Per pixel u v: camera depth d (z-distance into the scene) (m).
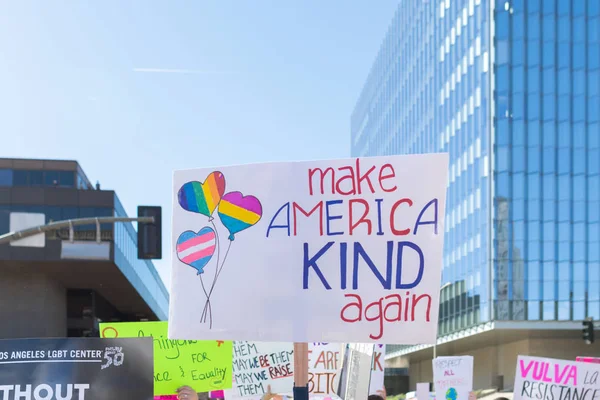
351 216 5.32
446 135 65.81
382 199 5.29
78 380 5.41
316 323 5.27
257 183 5.49
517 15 56.88
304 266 5.34
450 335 63.25
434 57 69.88
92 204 50.66
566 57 56.69
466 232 60.19
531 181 55.50
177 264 5.57
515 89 56.31
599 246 54.94
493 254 55.03
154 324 8.40
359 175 5.35
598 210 55.31
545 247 54.88
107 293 62.34
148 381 5.43
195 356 8.34
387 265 5.23
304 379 5.28
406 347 78.38
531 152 55.78
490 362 65.19
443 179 5.22
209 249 5.52
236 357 10.59
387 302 5.21
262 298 5.38
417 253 5.20
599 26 56.78
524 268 54.66
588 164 55.75
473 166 59.28
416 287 5.18
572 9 56.94
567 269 54.59
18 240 14.36
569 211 55.28
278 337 5.31
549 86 56.44
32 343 5.42
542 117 56.19
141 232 14.10
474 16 59.88
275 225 5.43
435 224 5.20
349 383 9.52
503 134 55.97
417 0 76.62
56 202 50.38
